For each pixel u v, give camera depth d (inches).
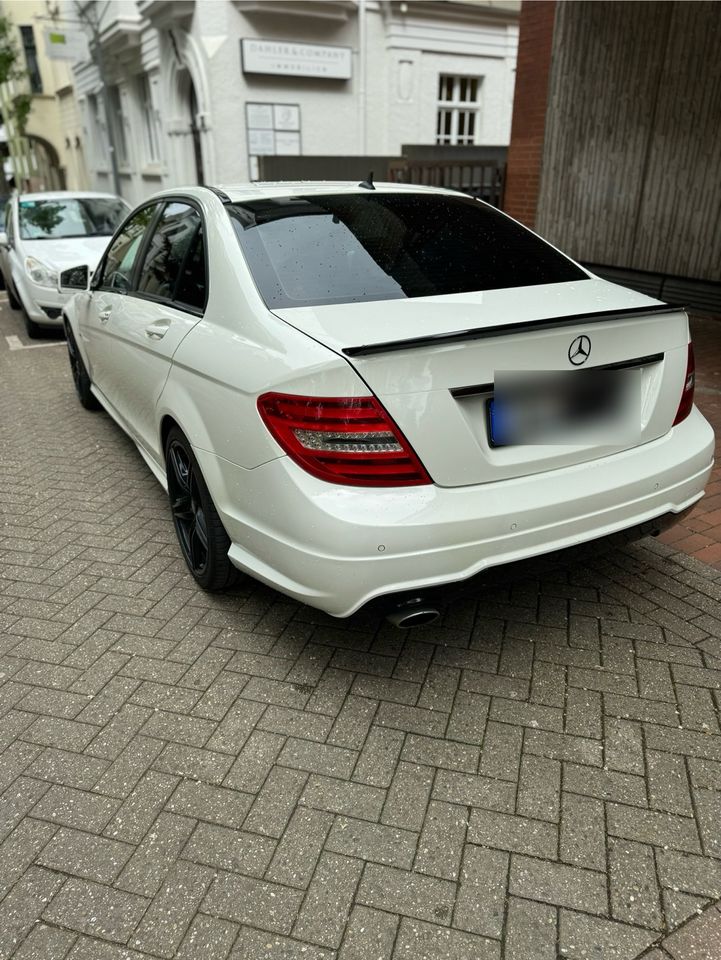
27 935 72.7
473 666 108.2
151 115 715.4
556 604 122.0
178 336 119.6
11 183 1530.5
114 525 155.6
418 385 86.4
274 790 88.4
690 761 90.6
